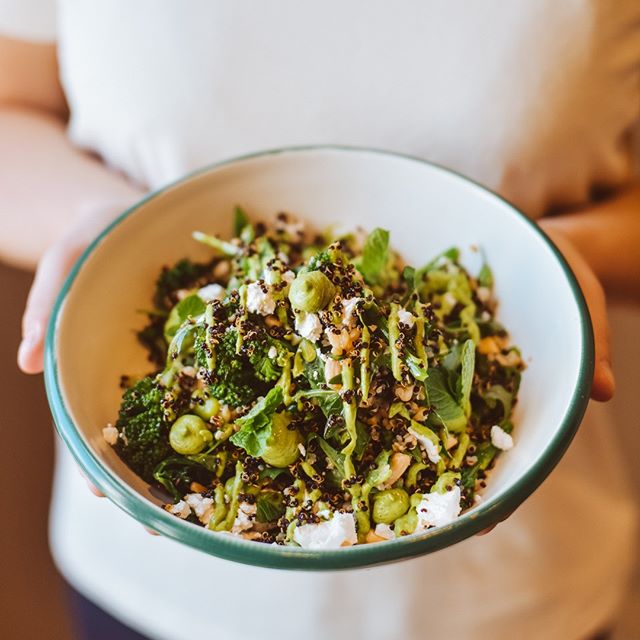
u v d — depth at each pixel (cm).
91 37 62
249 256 48
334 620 59
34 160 69
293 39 58
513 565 59
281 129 61
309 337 41
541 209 64
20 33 69
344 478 41
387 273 49
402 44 58
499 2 56
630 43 59
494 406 45
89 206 63
